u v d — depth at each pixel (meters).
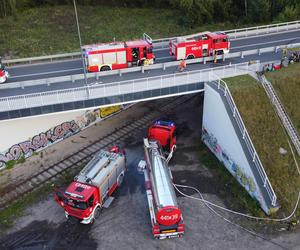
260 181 26.19
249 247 23.45
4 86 31.67
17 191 28.86
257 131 28.53
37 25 64.25
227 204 27.03
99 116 38.38
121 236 24.55
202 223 25.41
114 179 27.66
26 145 32.34
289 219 25.22
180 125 37.75
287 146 28.52
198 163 31.67
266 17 61.41
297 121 30.17
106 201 27.25
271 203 25.31
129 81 29.81
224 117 29.20
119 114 40.22
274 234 24.34
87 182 24.95
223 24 63.78
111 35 59.75
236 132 27.92
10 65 38.78
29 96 28.30
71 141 35.34
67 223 25.69
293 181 26.94
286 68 34.06
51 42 56.47
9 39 57.69
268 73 33.12
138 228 25.19
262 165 26.91
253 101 29.94
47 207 27.19
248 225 25.11
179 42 36.22
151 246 23.70
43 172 30.97
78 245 23.92
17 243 24.17
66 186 29.25
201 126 37.53
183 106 41.62
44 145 33.88
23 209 27.02
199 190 28.52
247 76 32.53
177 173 30.41
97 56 33.84
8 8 67.88
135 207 27.05
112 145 34.66
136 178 30.11
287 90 31.56
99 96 29.28
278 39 44.12
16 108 27.55
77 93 28.67
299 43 40.91
